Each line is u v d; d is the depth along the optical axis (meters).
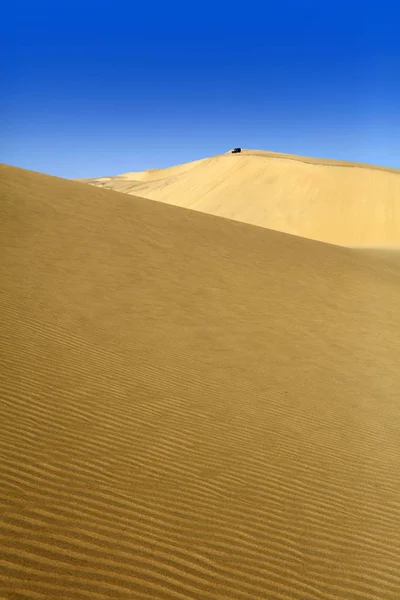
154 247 16.45
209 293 13.20
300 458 5.84
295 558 4.02
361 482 5.54
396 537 4.62
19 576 3.11
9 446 4.65
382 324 13.69
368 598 3.75
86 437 5.21
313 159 88.56
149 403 6.48
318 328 12.20
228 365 8.63
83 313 9.66
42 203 18.12
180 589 3.37
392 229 61.12
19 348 7.31
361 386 8.86
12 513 3.68
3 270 11.05
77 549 3.49
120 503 4.19
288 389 8.07
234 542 4.04
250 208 70.69
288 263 18.81
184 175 94.06
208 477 4.98
